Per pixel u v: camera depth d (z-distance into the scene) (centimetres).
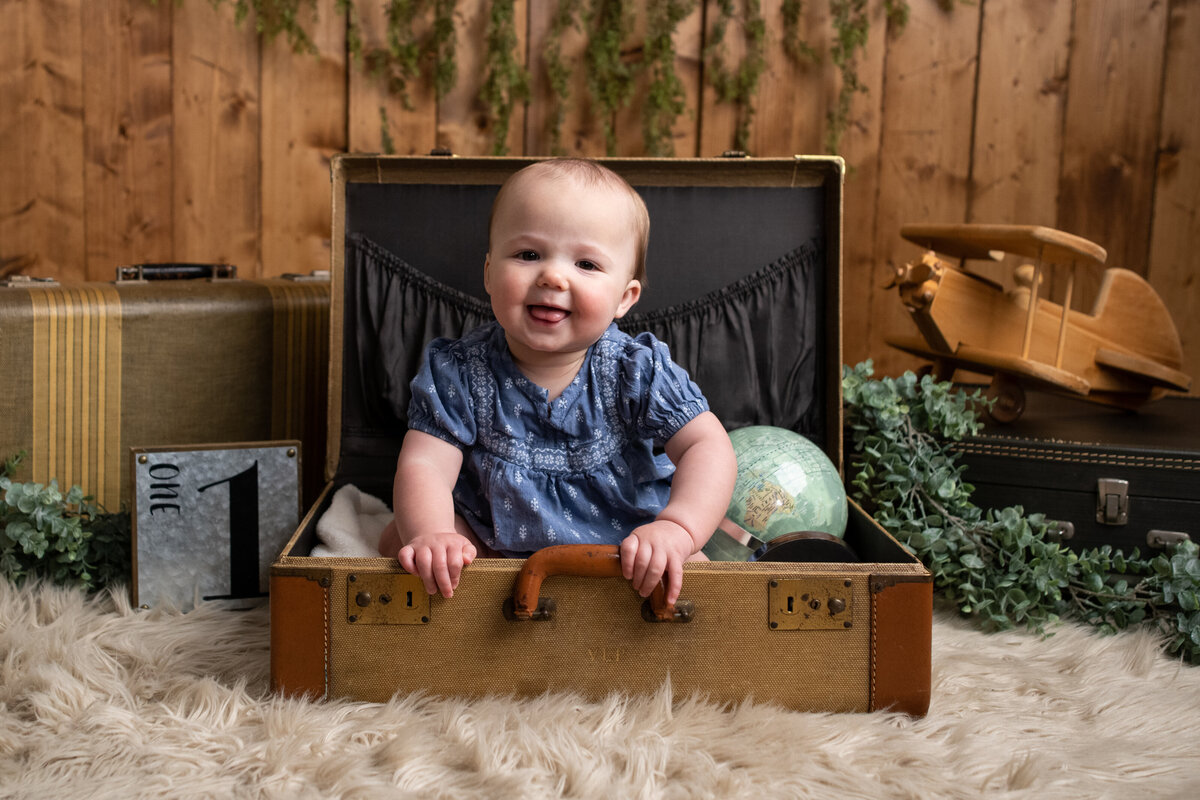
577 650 117
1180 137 231
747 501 149
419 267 169
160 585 147
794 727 113
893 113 238
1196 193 232
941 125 237
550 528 132
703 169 167
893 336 207
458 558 114
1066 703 128
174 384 169
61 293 160
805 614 117
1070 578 156
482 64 236
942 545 157
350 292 169
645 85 237
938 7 233
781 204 169
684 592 116
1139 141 232
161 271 188
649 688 118
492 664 117
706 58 234
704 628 117
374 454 169
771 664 118
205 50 231
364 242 168
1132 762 111
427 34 234
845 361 247
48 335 158
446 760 106
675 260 170
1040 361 192
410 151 238
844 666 118
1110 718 122
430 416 134
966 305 187
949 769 108
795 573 116
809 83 237
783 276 169
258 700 119
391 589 116
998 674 135
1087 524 162
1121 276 197
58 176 231
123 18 227
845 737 112
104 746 107
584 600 116
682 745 109
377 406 169
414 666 117
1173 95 230
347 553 134
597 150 240
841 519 154
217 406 175
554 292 123
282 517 152
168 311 167
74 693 117
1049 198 237
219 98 233
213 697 116
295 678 117
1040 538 156
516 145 239
